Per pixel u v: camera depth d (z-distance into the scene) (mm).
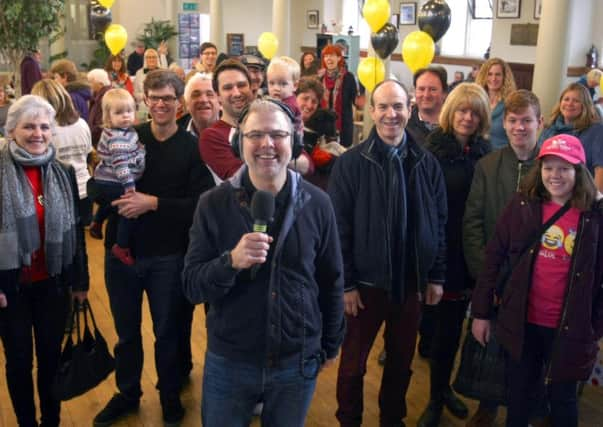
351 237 2682
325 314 2123
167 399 3068
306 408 2039
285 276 1930
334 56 6594
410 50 4758
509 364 2621
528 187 2518
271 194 1822
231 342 1946
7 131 2494
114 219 2914
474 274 2900
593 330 2471
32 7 8672
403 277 2646
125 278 2951
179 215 2816
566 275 2445
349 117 6637
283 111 1932
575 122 3770
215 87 2877
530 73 10500
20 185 2475
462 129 2984
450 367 3080
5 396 3332
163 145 2854
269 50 7434
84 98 5562
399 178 2619
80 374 2730
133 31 14797
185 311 3332
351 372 2762
